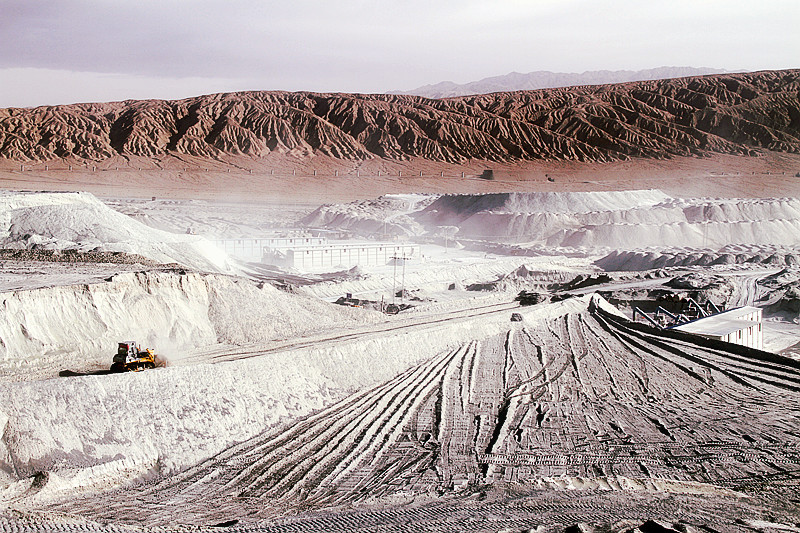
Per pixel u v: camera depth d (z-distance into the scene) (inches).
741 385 1785.2
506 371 1833.2
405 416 1472.7
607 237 5167.3
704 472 1242.6
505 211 6269.7
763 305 2979.8
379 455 1278.3
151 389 1299.2
